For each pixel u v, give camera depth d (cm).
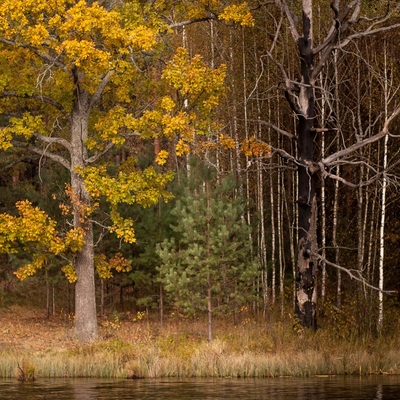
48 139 3491
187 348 2950
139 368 2712
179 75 3316
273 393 2267
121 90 3494
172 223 3831
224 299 3406
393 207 3969
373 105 3925
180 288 3328
